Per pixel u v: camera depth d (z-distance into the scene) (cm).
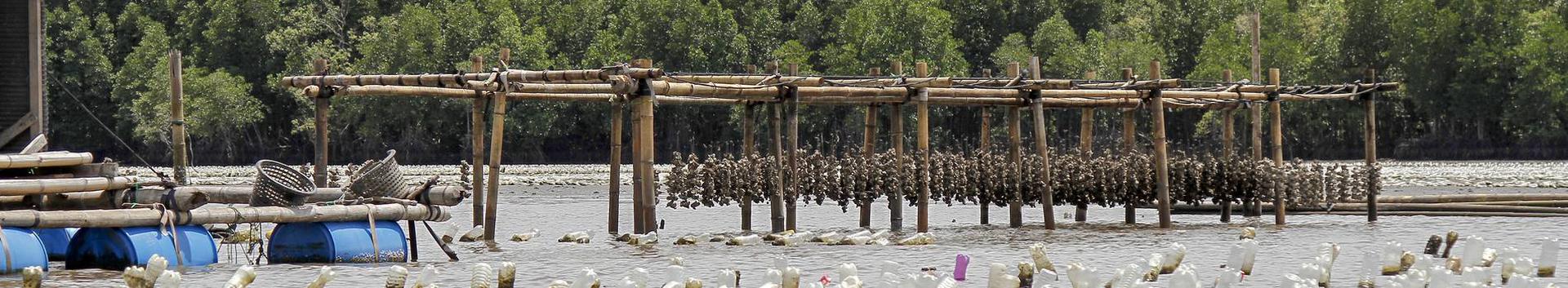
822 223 3509
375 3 13862
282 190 2205
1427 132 12469
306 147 13475
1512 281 1730
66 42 13238
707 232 3139
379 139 12788
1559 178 6544
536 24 12738
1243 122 10750
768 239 2744
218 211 2175
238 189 2295
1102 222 3425
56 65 13150
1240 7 12950
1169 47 13038
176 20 14088
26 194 2120
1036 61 3109
